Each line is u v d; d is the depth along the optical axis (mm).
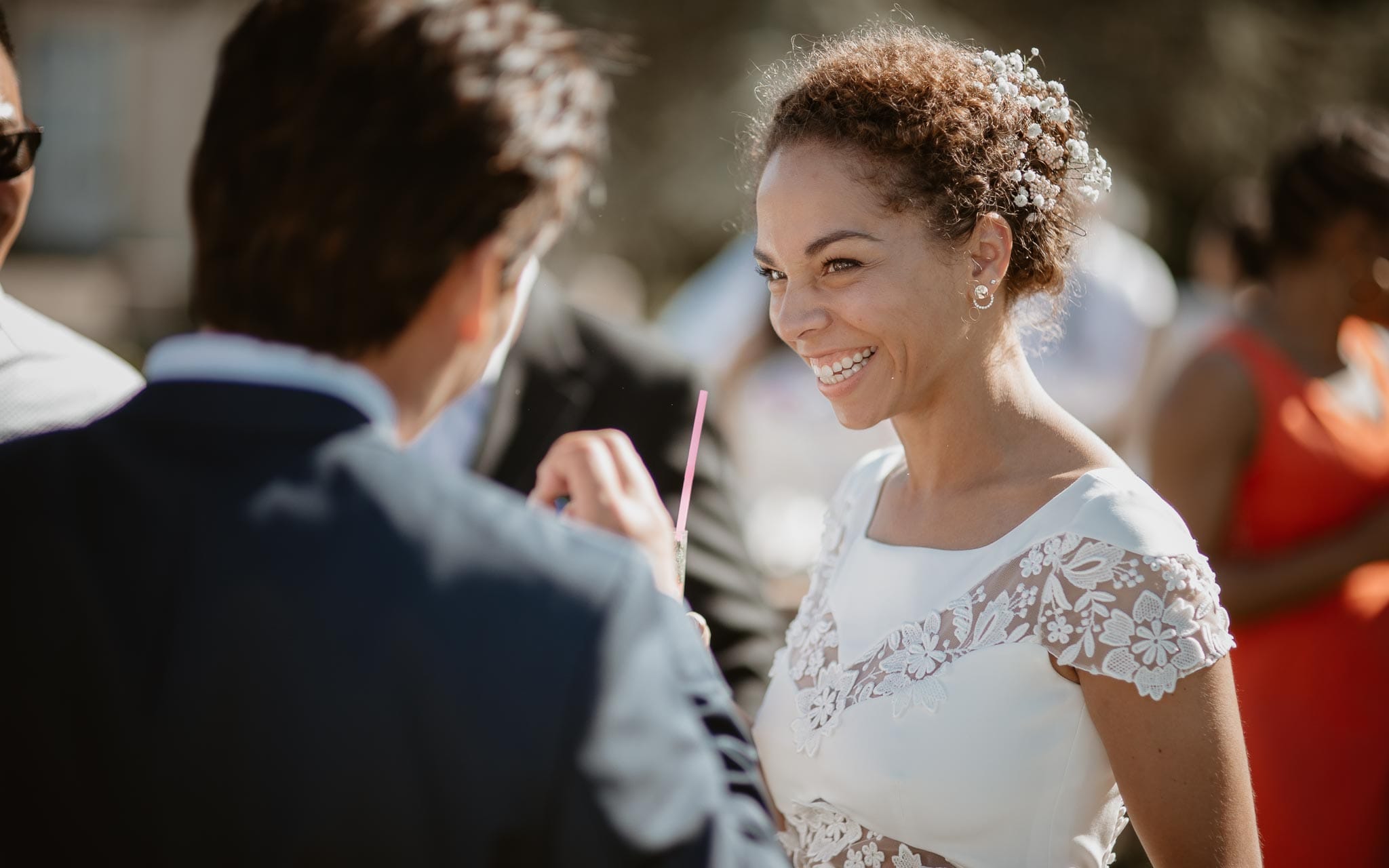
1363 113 2674
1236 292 3156
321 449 912
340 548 877
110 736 857
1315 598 2596
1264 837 2623
